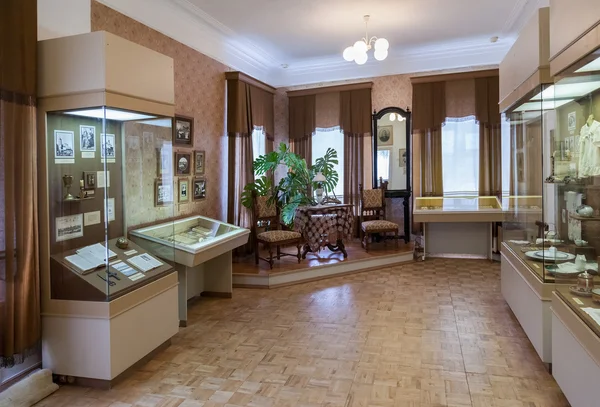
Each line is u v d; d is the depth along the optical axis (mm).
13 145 2734
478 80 6863
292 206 6531
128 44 3035
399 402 2689
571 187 2787
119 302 2967
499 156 6836
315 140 7758
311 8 5141
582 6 2303
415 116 7152
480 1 5043
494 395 2756
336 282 5602
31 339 2875
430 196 7113
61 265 2965
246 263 6020
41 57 2930
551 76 2863
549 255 3006
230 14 5293
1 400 2609
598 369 2072
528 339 3627
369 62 7398
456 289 5164
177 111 5070
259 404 2699
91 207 3084
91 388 2939
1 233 2695
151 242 3623
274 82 7941
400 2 5016
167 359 3375
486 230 6762
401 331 3877
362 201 7043
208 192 5781
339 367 3193
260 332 3930
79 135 3035
